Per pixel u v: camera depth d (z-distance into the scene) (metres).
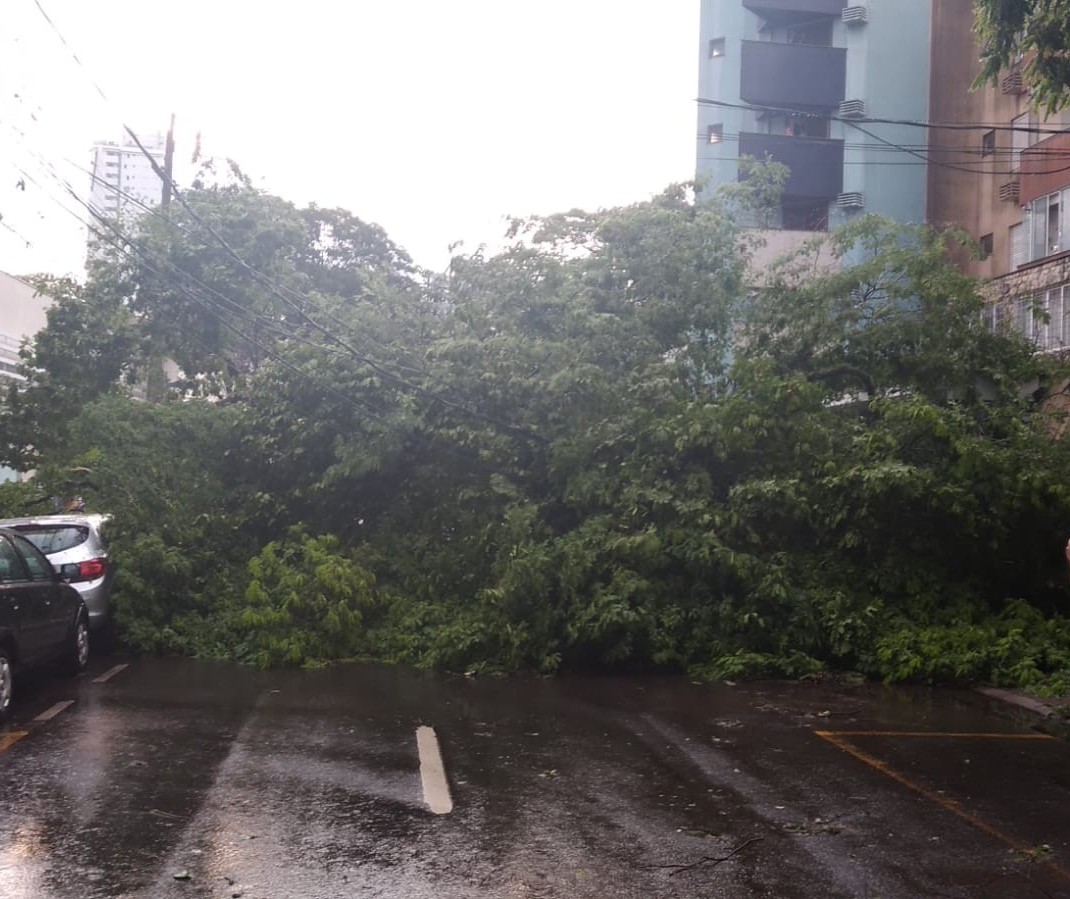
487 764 8.12
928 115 30.80
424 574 15.24
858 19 31.19
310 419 16.47
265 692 11.27
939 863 5.93
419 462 16.41
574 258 16.69
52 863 5.71
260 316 18.95
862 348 16.33
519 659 12.73
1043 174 22.17
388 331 17.22
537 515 14.65
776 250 27.58
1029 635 12.67
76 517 14.09
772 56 31.25
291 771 7.77
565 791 7.35
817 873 5.75
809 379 16.45
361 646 13.95
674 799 7.18
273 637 13.16
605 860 5.93
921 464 13.93
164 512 15.27
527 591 12.85
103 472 15.23
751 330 16.92
